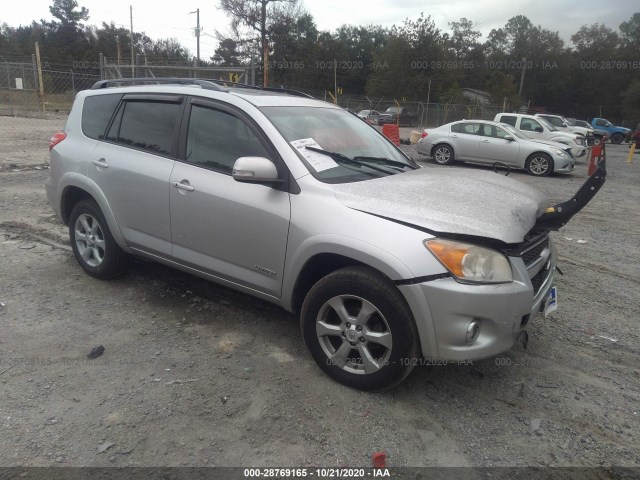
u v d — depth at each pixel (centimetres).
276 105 381
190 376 325
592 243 695
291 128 362
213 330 385
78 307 414
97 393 304
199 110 388
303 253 316
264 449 265
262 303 434
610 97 7562
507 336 289
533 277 328
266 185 332
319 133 379
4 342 355
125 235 427
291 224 323
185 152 388
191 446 264
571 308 462
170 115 405
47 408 288
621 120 7525
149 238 412
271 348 362
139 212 411
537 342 393
